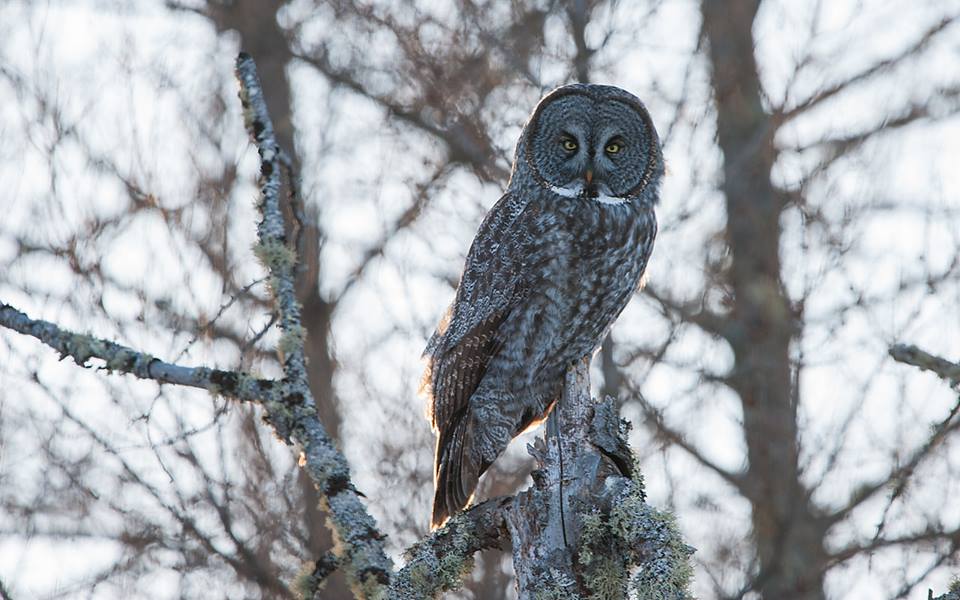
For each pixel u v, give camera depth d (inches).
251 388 300.0
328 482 297.3
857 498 592.7
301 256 312.7
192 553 571.8
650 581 319.3
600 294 453.4
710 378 648.4
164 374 302.0
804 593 609.6
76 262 539.8
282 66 730.2
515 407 451.2
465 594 550.6
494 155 681.6
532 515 344.5
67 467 553.3
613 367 615.8
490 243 457.7
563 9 684.7
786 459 653.9
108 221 555.8
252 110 314.0
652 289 653.9
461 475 451.5
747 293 696.4
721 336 696.4
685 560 322.3
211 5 739.4
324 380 651.5
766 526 626.2
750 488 644.7
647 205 465.1
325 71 713.0
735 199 716.0
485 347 449.4
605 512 339.0
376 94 706.2
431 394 462.9
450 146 690.8
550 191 458.0
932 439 349.7
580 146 459.2
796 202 681.0
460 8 698.2
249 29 733.9
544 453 347.6
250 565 577.9
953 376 265.3
